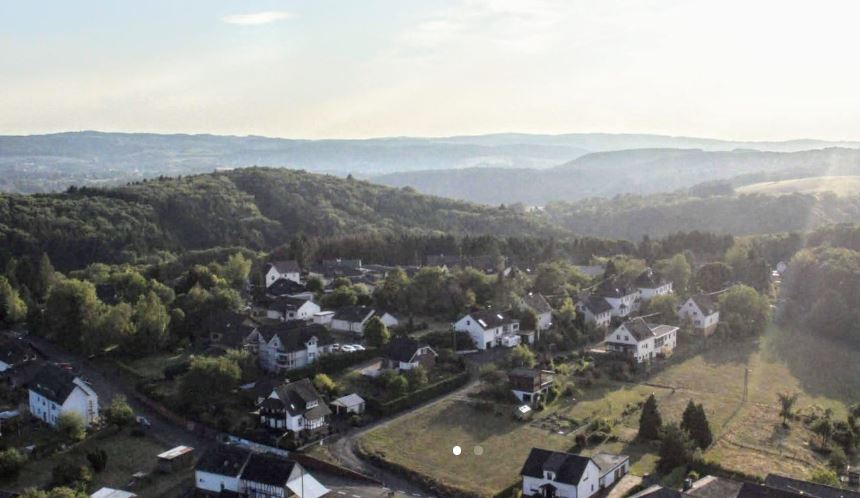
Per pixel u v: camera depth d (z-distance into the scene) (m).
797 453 109.62
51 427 115.81
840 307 177.00
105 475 101.94
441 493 96.44
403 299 169.38
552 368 141.12
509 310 162.00
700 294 179.38
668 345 159.88
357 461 105.31
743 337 172.62
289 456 106.31
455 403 125.88
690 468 102.00
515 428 116.44
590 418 120.75
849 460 109.56
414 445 109.75
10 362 136.75
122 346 143.38
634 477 100.06
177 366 132.75
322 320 159.50
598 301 173.88
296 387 116.00
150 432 115.38
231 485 96.81
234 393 123.50
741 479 98.69
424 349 136.25
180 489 98.88
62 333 153.38
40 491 90.00
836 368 154.50
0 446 108.44
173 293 165.12
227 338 143.75
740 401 132.00
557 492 94.25
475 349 149.88
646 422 112.56
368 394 125.25
